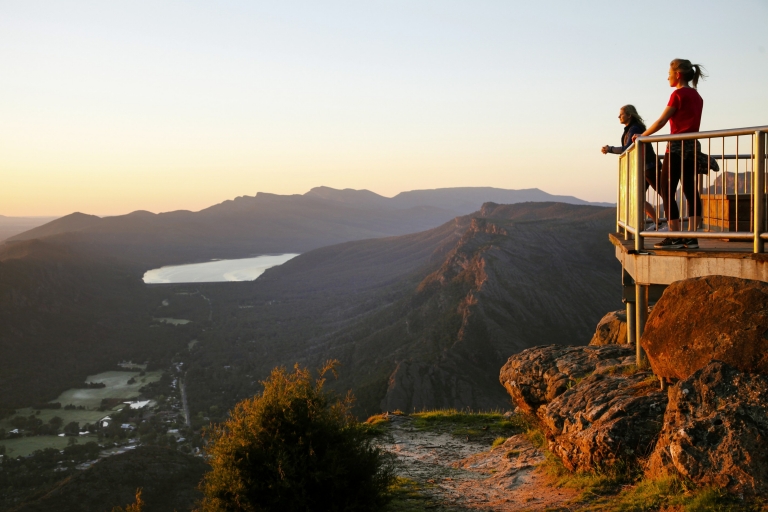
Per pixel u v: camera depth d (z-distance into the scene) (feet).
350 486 22.20
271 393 22.95
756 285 19.62
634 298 30.91
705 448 17.95
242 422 22.62
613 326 41.73
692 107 23.04
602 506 20.34
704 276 21.35
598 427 23.54
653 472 20.48
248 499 21.12
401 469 33.86
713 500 16.89
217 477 21.86
